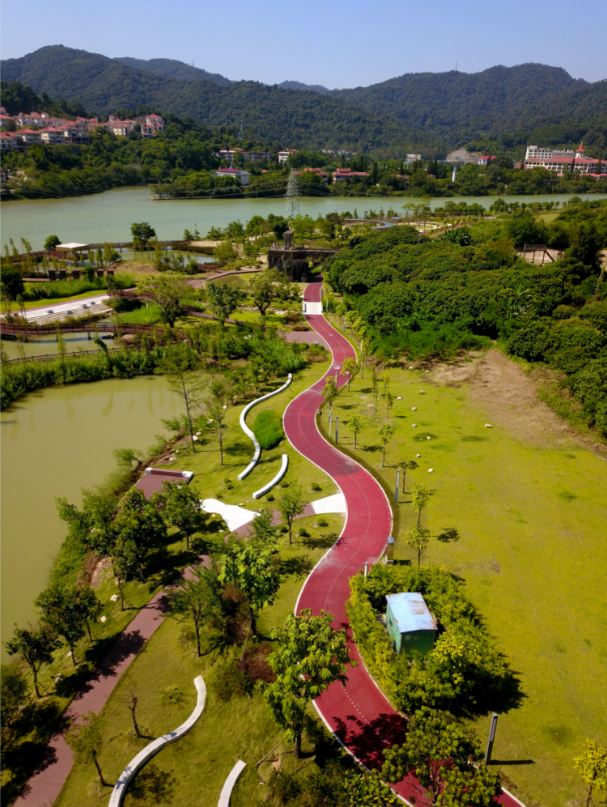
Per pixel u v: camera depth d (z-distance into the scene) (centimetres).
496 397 8038
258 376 9225
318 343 11031
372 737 3456
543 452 6575
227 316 11462
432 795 2802
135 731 3566
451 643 3525
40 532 5753
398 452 6738
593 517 5369
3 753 3528
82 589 4266
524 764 3238
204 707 3731
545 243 16050
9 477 6694
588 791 3089
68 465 6994
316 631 3409
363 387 8806
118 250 19600
